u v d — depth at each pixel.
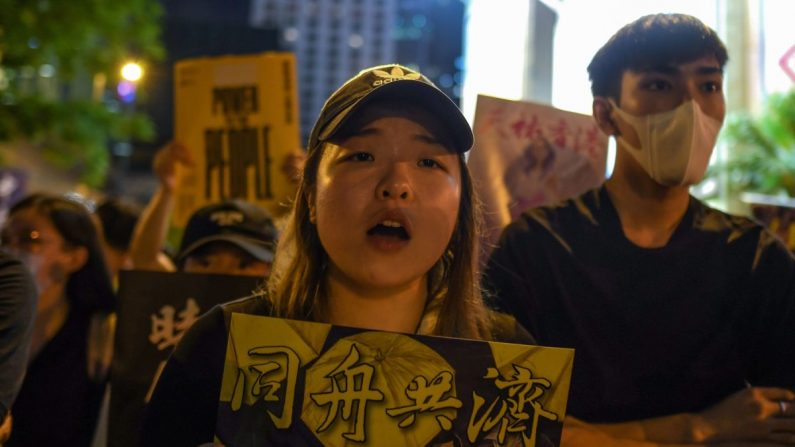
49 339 2.62
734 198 8.62
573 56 5.34
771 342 1.93
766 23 5.48
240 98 3.38
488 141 2.62
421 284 1.55
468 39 11.08
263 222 2.80
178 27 26.98
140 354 2.37
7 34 8.98
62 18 9.20
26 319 1.92
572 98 5.39
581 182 2.68
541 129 2.67
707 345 1.90
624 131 2.02
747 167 10.05
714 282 1.93
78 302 2.69
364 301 1.49
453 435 1.36
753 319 1.94
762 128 10.20
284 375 1.37
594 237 2.00
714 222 2.01
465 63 11.70
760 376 1.95
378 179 1.43
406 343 1.39
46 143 10.56
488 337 1.59
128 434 2.32
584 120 2.71
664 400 1.89
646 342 1.90
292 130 3.33
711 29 2.01
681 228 2.00
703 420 1.85
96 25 9.52
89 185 11.08
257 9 64.81
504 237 2.07
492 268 2.02
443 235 1.45
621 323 1.92
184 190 3.40
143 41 10.28
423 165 1.46
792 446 1.84
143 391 2.35
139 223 3.49
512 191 2.60
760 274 1.94
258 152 3.34
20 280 1.94
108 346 2.71
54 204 2.70
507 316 1.70
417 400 1.37
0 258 1.95
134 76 9.38
